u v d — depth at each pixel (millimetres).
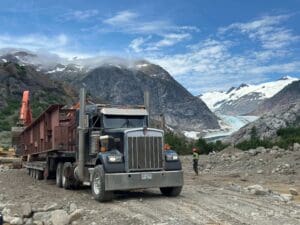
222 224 11242
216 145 64750
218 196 16391
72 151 18922
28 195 17438
